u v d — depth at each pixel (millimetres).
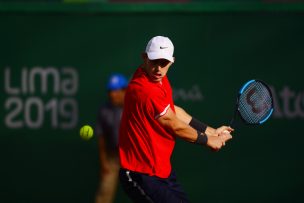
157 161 18406
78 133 29016
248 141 29031
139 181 18422
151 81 18125
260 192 29094
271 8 29000
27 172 29000
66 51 29016
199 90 28984
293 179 29141
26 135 28984
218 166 28969
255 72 29078
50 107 29000
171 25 28984
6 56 28891
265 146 29062
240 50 29047
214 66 29000
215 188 28969
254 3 28984
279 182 29141
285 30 29109
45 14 28953
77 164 29047
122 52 29047
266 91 20922
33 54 28984
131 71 29078
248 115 20812
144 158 18391
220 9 28891
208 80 29000
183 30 28953
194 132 18562
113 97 27469
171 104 18703
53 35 29000
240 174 29047
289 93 29141
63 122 29016
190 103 28984
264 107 20906
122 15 28984
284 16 29109
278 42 29109
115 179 27922
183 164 28891
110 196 27984
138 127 18297
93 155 29078
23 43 28953
